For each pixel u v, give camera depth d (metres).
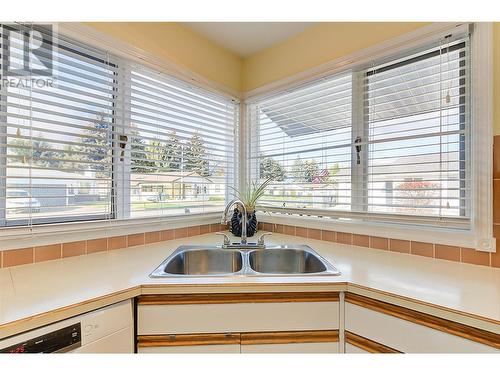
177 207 1.76
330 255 1.34
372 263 1.20
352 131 1.59
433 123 1.30
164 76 1.63
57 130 1.20
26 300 0.78
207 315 0.96
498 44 1.09
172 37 1.65
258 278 1.01
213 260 1.52
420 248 1.31
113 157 1.43
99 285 0.91
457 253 1.20
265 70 2.02
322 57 1.69
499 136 1.08
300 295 0.99
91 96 1.31
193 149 1.86
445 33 1.22
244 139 2.19
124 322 0.89
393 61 1.42
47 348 0.70
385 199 1.46
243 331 0.97
